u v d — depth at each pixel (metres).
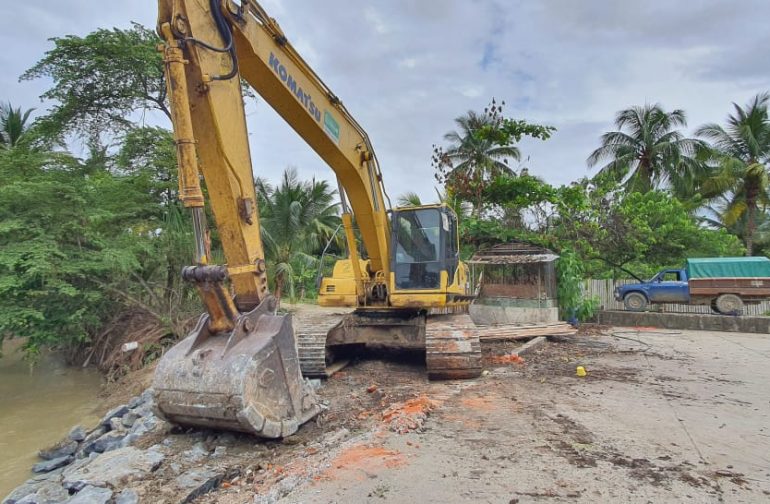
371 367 9.28
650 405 6.14
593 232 18.88
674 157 29.53
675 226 24.16
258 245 5.59
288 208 24.88
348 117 7.72
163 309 15.37
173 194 17.53
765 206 29.45
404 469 4.15
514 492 3.72
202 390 4.77
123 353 13.83
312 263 27.30
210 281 4.83
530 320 13.35
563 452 4.51
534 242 16.98
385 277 9.16
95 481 4.41
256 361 4.86
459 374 7.76
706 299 17.64
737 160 28.05
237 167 5.36
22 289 12.94
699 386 7.25
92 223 14.38
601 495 3.67
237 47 5.61
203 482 4.33
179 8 4.80
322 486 3.87
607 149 31.52
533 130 20.75
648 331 14.20
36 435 9.49
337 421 5.86
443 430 5.16
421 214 9.12
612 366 8.82
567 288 14.61
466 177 20.41
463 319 8.98
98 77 17.83
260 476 4.48
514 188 19.75
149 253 14.98
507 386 7.17
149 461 4.75
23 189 12.98
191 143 4.73
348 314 9.70
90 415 10.59
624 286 18.52
